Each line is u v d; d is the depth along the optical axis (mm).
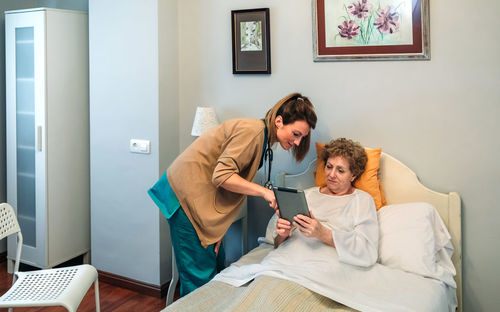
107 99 2922
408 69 2354
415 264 1977
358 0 2402
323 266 1830
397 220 2150
